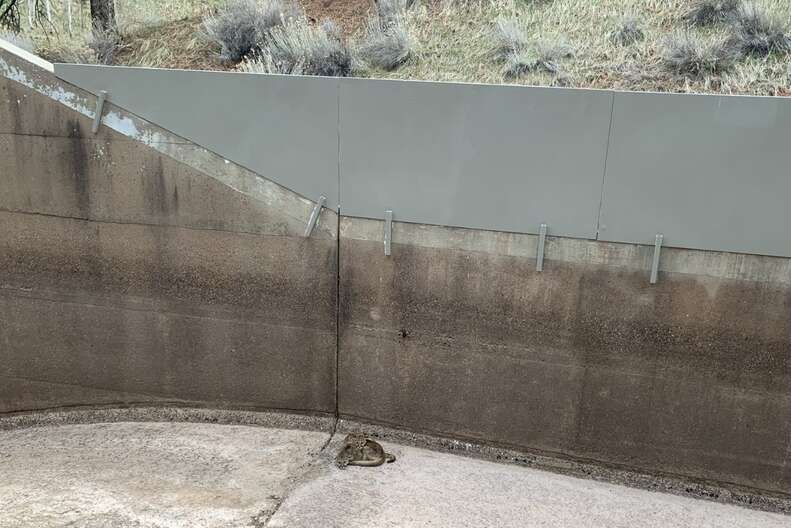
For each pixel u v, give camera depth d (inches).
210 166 237.5
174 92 233.0
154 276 255.1
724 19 309.6
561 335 215.8
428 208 219.3
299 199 231.9
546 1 350.3
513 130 205.9
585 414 220.1
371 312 235.1
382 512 192.7
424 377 235.3
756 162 185.8
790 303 191.0
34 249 264.5
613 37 317.7
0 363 284.5
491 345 224.1
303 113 224.2
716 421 206.7
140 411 273.1
